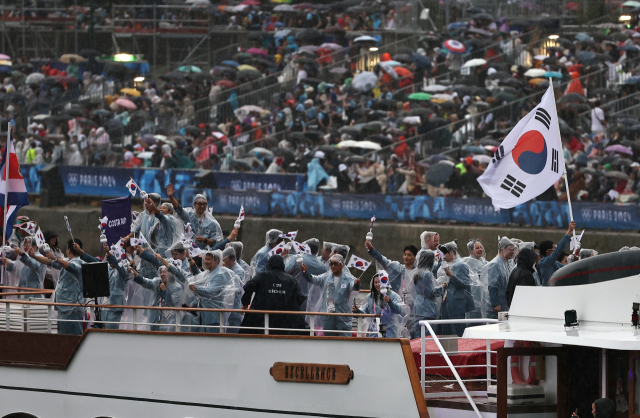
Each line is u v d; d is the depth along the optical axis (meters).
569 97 104.69
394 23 133.88
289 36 134.75
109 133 119.94
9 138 56.03
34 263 55.41
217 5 153.88
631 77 110.00
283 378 36.09
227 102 122.38
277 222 100.06
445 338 40.00
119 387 40.38
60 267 50.25
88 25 156.50
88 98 133.38
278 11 140.25
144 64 145.00
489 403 33.91
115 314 46.94
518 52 121.19
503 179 44.09
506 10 132.25
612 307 30.12
